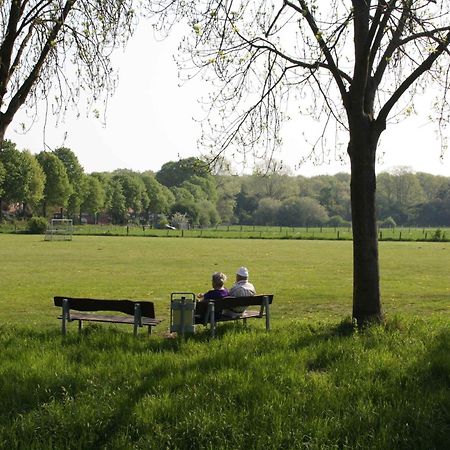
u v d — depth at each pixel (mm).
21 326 12781
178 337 10664
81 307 11477
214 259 41125
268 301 12102
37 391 7547
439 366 8578
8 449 6109
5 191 101375
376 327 11172
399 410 6910
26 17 12133
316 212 146125
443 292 23203
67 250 49812
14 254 44312
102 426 6578
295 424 6551
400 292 23188
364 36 11711
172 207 146875
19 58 12234
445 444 6211
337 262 39312
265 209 149000
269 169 13203
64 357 9172
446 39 11438
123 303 11203
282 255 46312
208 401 7148
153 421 6672
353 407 7004
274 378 8008
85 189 124375
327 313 17531
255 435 6297
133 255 44375
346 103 11984
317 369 8945
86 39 12508
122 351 9531
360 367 8586
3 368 8555
